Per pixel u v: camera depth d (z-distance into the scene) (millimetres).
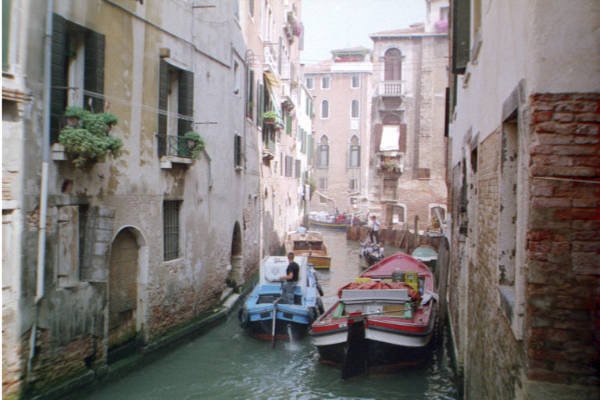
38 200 7215
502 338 4328
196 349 11570
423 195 35094
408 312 10727
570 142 3338
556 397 3309
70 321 7922
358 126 50000
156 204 10602
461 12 8438
